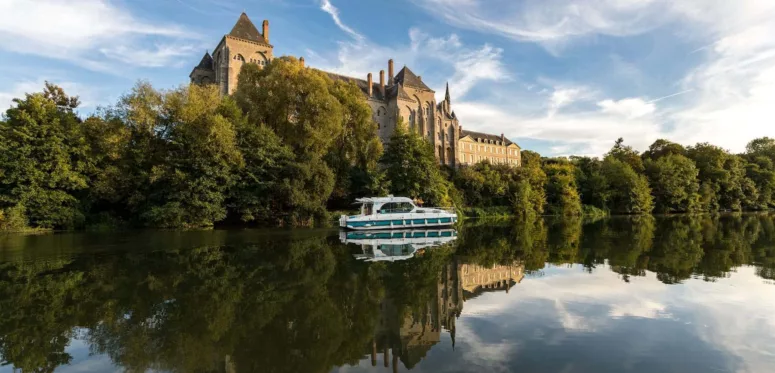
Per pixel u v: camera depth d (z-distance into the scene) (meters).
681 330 6.88
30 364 5.80
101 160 32.03
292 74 39.19
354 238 23.94
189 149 31.69
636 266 13.34
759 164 86.25
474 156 98.75
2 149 27.28
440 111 89.00
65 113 32.69
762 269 12.48
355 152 44.94
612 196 73.12
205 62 69.06
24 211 27.72
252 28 65.25
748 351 5.94
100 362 5.88
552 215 65.69
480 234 27.48
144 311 8.40
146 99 32.38
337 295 9.82
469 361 5.76
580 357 5.81
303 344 6.64
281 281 11.26
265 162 34.50
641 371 5.30
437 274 12.39
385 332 7.23
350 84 47.28
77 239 22.23
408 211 32.66
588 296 9.38
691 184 72.44
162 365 5.79
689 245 19.16
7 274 12.11
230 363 5.86
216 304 8.91
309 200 34.03
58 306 8.73
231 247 18.78
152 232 27.16
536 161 81.19
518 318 7.80
